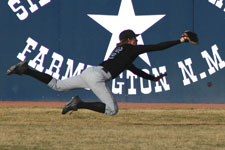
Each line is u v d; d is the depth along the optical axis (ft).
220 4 129.80
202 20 130.52
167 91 132.16
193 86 131.64
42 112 111.65
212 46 130.41
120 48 73.31
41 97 134.62
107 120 99.76
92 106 72.18
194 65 131.13
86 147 67.05
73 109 72.64
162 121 99.14
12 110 115.14
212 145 68.95
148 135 77.92
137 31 131.95
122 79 132.57
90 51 133.18
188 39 67.00
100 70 71.41
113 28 132.57
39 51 133.59
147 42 131.64
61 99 134.41
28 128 85.66
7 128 85.56
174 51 131.44
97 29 132.87
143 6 131.54
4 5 134.10
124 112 113.09
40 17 133.59
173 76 131.64
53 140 72.54
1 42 134.31
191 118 103.96
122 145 68.59
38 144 69.15
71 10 133.39
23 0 133.90
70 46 133.39
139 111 115.34
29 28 133.80
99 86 71.31
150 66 131.85
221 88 130.72
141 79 132.26
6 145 68.23
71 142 70.95
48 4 133.49
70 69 133.49
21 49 134.00
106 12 132.57
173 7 131.13
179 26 131.13
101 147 67.05
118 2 132.26
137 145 68.69
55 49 133.49
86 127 88.07
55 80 71.77
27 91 134.92
